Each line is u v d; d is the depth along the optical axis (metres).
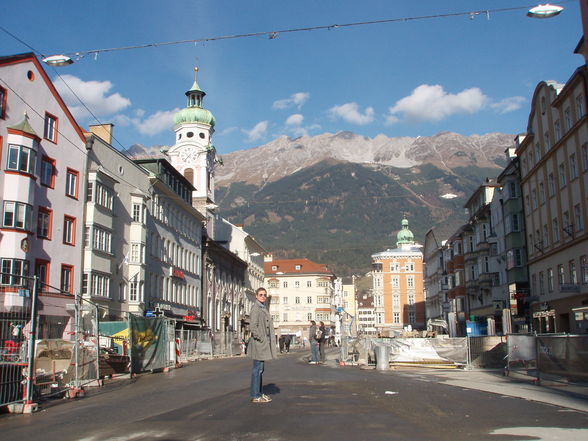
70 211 33.91
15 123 29.94
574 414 10.06
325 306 118.88
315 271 119.81
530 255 42.34
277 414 10.13
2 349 12.44
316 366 26.27
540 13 14.88
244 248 85.56
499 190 49.28
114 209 39.34
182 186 56.19
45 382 13.97
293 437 8.09
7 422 10.48
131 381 18.98
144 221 42.94
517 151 44.12
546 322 38.97
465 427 8.79
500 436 8.07
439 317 81.75
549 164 37.97
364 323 146.25
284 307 118.94
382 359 22.98
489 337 23.28
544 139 38.91
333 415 9.98
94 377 17.80
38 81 31.83
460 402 11.66
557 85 37.03
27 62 31.03
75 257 34.03
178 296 53.22
